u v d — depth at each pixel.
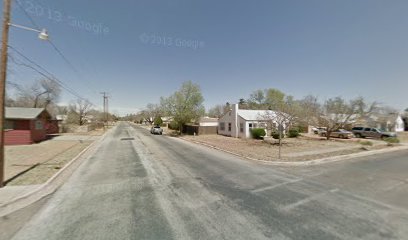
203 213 4.92
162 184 7.19
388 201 5.85
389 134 27.56
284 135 27.47
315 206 5.43
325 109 27.12
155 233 4.03
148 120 97.38
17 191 6.19
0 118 6.47
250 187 6.99
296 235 3.99
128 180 7.65
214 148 17.44
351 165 11.08
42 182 7.12
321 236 3.97
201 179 7.88
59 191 6.45
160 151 15.23
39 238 3.86
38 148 16.08
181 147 17.86
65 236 3.92
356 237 3.95
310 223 4.48
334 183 7.61
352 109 26.25
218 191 6.52
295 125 27.03
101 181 7.52
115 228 4.21
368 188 7.05
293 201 5.76
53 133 33.62
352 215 4.91
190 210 5.08
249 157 12.72
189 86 32.88
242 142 22.05
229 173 8.89
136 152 14.61
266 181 7.77
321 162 11.91
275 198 5.97
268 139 25.92
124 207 5.25
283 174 8.92
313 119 27.34
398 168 10.38
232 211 5.04
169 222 4.47
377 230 4.22
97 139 24.23
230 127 31.31
